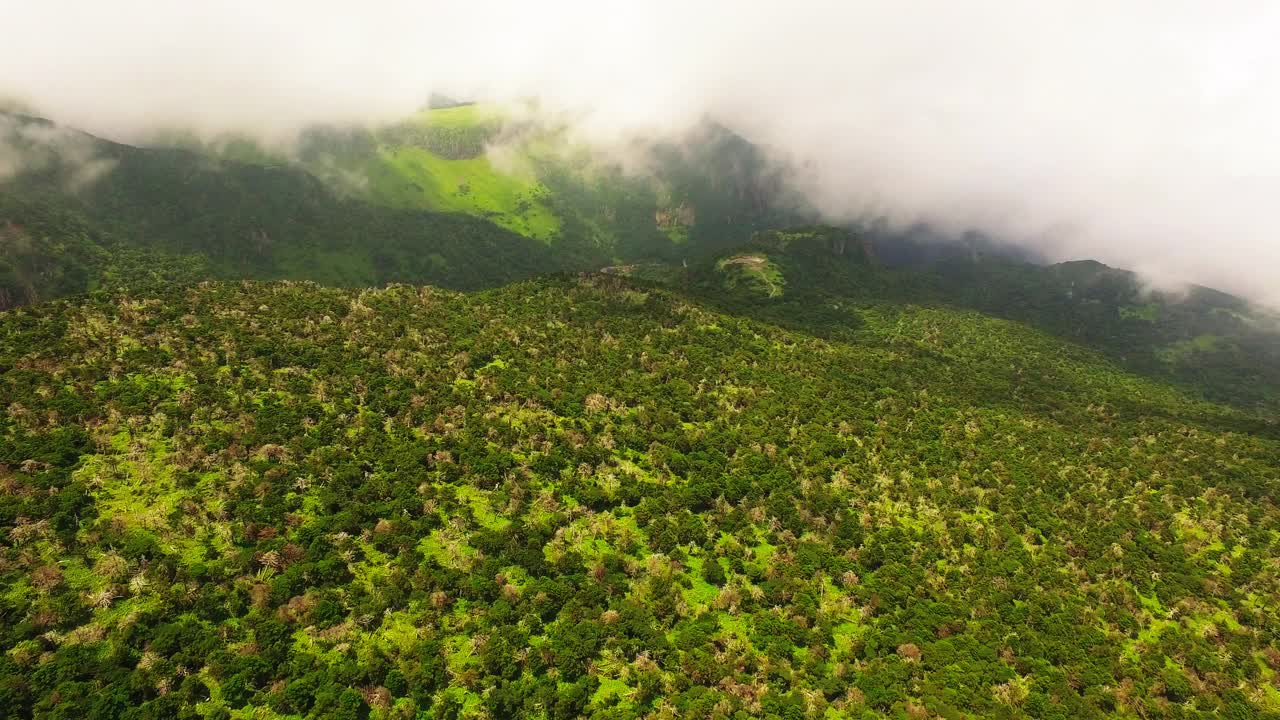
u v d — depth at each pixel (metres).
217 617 74.38
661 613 88.31
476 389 129.50
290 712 66.56
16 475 83.81
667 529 103.00
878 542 109.44
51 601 70.19
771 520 109.56
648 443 124.25
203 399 107.81
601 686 76.62
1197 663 94.88
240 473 94.56
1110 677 89.56
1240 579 114.25
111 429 96.44
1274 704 90.69
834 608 94.44
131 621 70.81
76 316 125.88
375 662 72.06
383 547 88.38
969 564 107.69
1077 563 111.62
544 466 110.12
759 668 82.31
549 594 85.81
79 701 61.47
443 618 80.62
